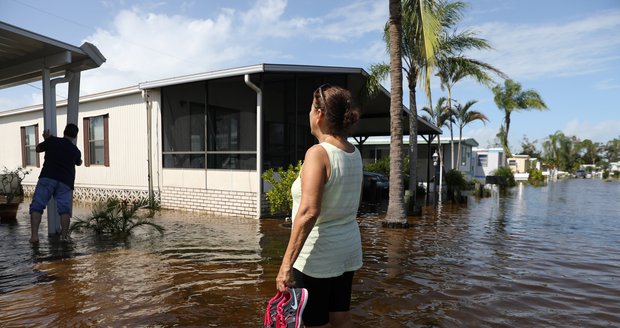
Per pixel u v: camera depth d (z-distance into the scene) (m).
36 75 7.35
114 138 11.88
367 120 16.80
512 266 4.95
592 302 3.65
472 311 3.37
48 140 5.88
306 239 1.75
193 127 10.21
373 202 13.69
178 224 7.98
